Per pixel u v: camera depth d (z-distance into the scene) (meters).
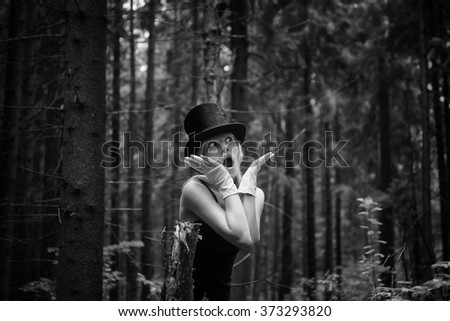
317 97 11.50
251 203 2.96
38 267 7.03
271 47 9.95
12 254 6.32
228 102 12.69
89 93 4.03
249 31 10.07
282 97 11.53
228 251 3.04
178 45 11.09
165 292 2.89
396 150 12.27
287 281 13.05
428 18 8.23
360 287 6.73
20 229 6.33
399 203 9.88
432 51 7.91
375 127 12.52
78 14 4.09
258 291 16.55
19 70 5.73
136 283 10.70
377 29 10.82
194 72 11.37
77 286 3.86
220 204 2.98
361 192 13.43
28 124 5.83
